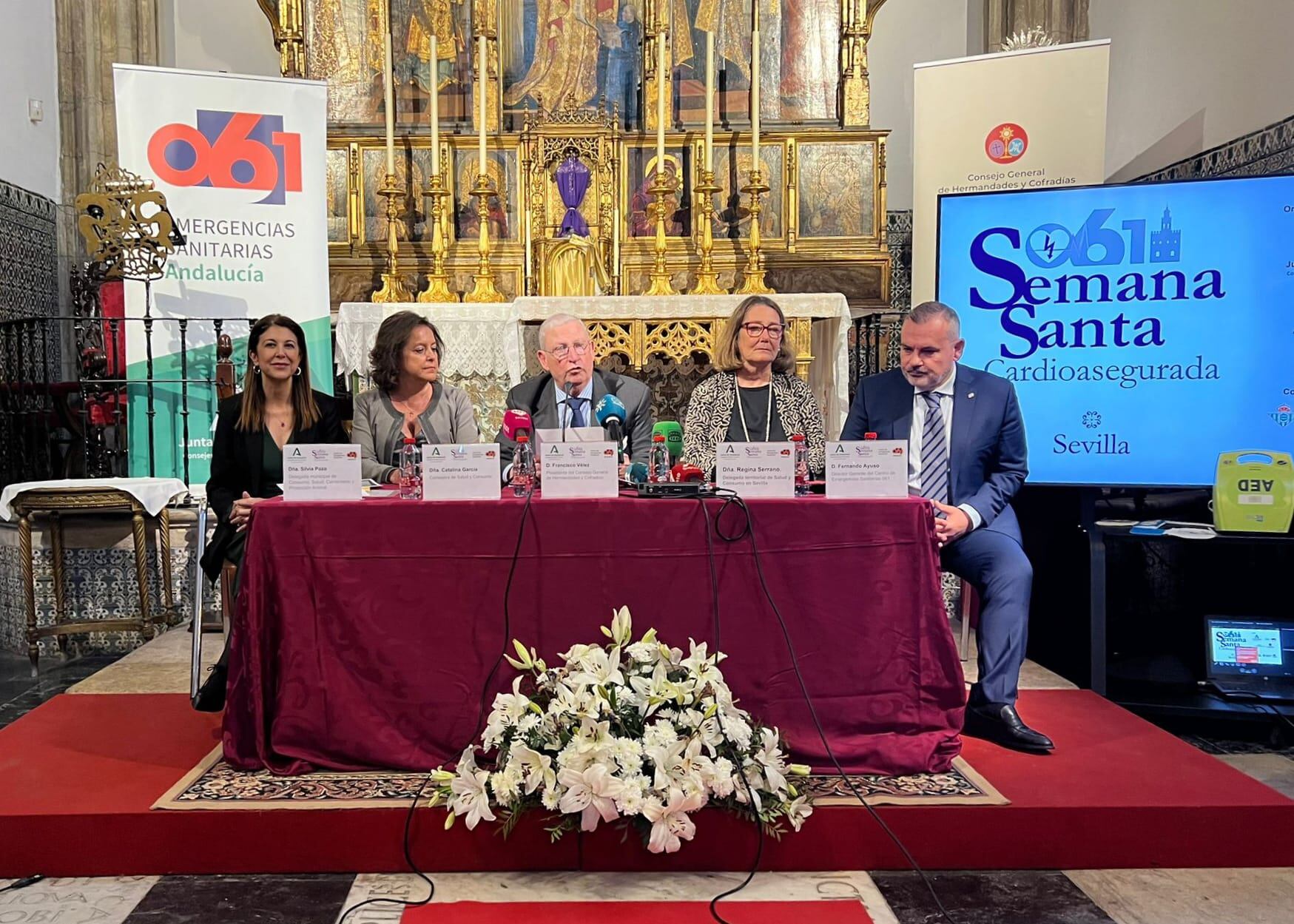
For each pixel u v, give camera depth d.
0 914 2.10
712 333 5.23
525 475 2.86
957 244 3.70
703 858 2.31
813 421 3.58
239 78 5.09
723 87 6.40
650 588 2.51
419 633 2.50
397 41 6.38
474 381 5.29
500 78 6.38
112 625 4.27
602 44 6.44
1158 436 3.49
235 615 2.62
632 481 2.88
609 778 2.17
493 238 6.31
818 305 5.19
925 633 2.53
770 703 2.51
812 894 2.20
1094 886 2.24
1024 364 3.62
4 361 5.70
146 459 5.10
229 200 5.11
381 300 5.94
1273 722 3.24
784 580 2.51
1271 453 3.30
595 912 2.11
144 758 2.65
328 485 2.58
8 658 4.34
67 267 6.70
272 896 2.18
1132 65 5.97
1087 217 3.55
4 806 2.31
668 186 5.78
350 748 2.51
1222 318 3.41
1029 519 4.04
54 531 4.29
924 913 2.11
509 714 2.33
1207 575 3.95
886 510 2.52
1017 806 2.32
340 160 6.28
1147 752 2.71
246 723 2.54
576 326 3.52
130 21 6.78
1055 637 3.87
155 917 2.08
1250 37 4.75
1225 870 2.32
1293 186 3.34
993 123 5.07
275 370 3.29
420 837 2.30
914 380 3.15
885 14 7.46
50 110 6.58
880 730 2.54
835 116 6.42
